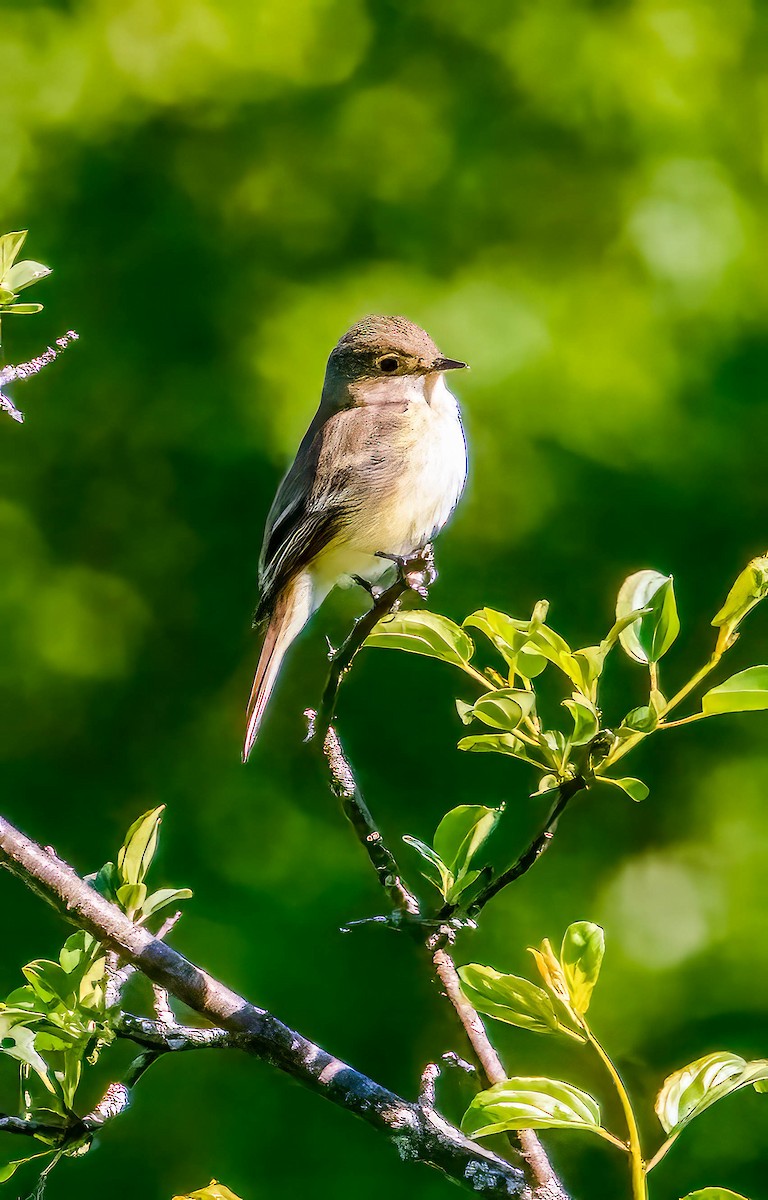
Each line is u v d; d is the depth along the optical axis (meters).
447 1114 6.09
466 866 5.68
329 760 5.69
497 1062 5.68
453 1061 5.68
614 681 6.16
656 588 5.68
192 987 5.68
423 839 6.16
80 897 5.69
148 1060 5.68
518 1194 5.67
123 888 5.69
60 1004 5.68
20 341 6.20
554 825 5.68
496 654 6.17
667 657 6.17
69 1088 5.68
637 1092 6.09
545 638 5.68
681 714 6.17
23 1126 5.68
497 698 5.67
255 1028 5.68
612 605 6.16
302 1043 5.68
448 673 6.17
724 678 6.17
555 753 5.67
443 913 5.68
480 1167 5.67
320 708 5.69
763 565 5.67
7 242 5.72
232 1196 5.68
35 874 5.68
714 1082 5.66
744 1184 6.09
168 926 5.69
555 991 5.66
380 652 6.18
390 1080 6.11
